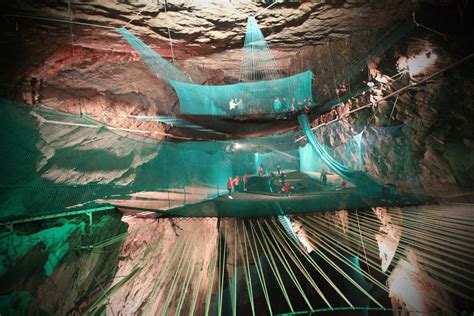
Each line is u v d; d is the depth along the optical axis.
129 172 16.39
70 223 5.57
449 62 8.44
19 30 8.03
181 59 13.29
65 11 7.91
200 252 8.41
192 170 23.59
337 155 18.39
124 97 14.55
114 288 6.04
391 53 10.36
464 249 5.68
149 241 7.73
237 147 29.41
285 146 30.48
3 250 4.05
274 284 9.91
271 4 8.81
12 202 8.62
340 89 14.57
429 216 7.60
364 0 8.52
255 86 18.25
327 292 9.88
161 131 17.61
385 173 12.98
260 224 9.71
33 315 4.14
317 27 10.27
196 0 8.48
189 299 7.75
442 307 6.27
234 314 7.51
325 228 9.13
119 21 8.95
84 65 11.21
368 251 8.27
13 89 9.45
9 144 9.17
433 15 8.33
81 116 11.74
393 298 8.29
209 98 18.61
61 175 11.55
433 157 9.67
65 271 4.98
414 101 10.08
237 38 11.10
